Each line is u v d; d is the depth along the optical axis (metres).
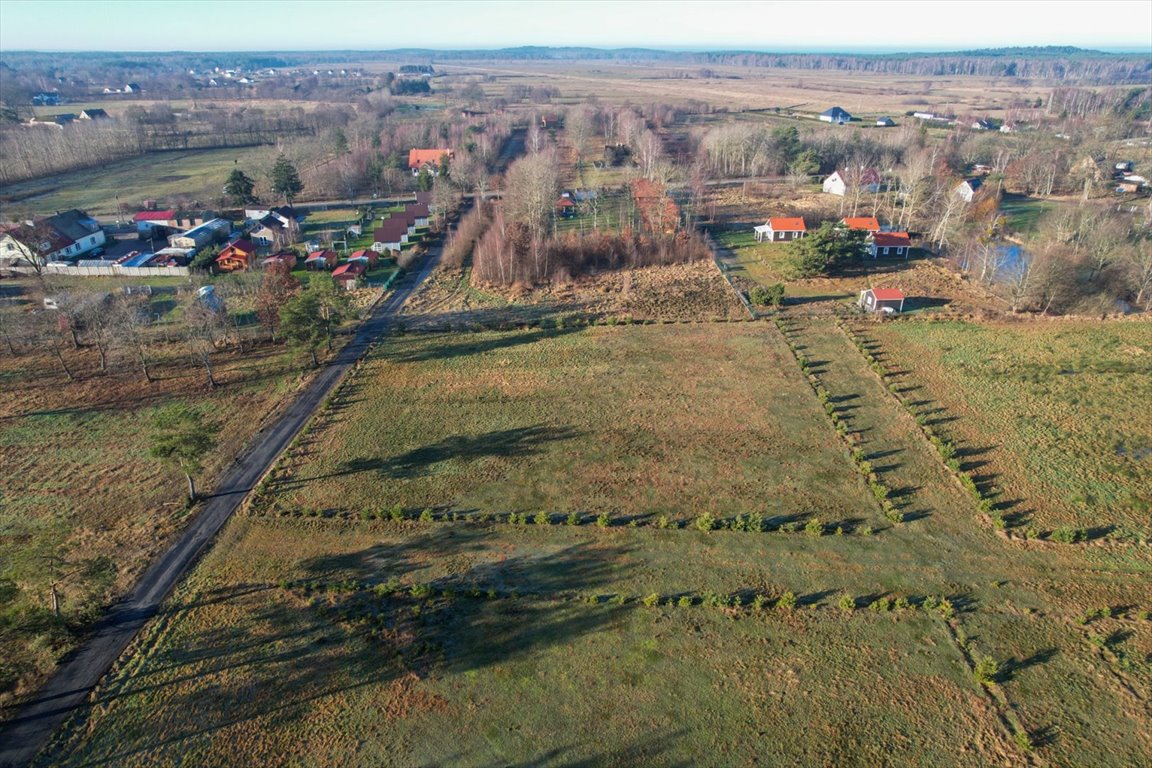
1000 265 79.00
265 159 145.50
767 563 36.31
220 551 37.47
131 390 55.28
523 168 106.19
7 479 43.81
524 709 28.64
